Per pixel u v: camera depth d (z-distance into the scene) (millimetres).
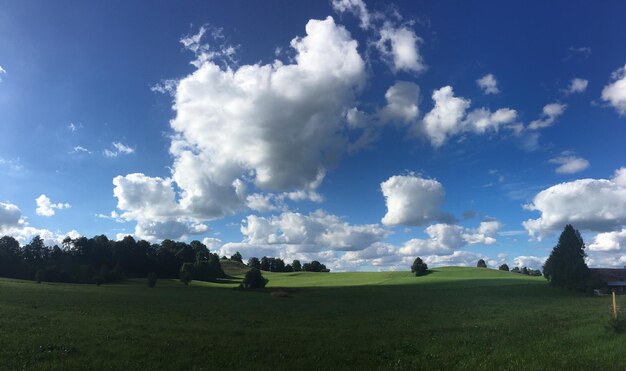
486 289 96500
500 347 23094
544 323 35156
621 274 118062
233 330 31156
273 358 20906
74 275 120875
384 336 28656
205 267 151875
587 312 45875
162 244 178875
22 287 75562
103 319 36344
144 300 61250
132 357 20797
